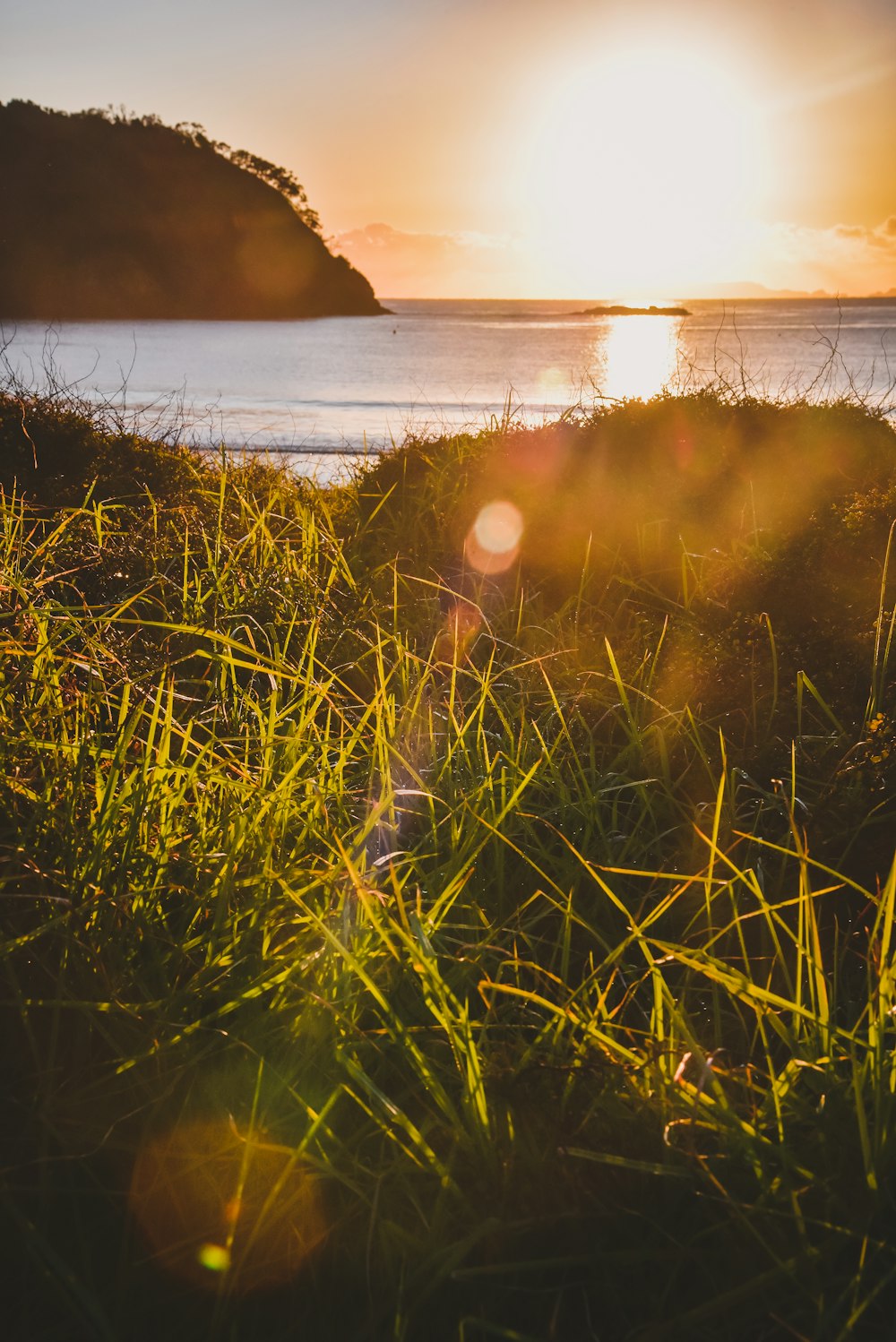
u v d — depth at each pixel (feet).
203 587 13.52
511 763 9.05
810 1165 5.43
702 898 8.21
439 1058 6.35
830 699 10.97
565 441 19.47
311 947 6.71
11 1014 6.37
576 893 8.32
